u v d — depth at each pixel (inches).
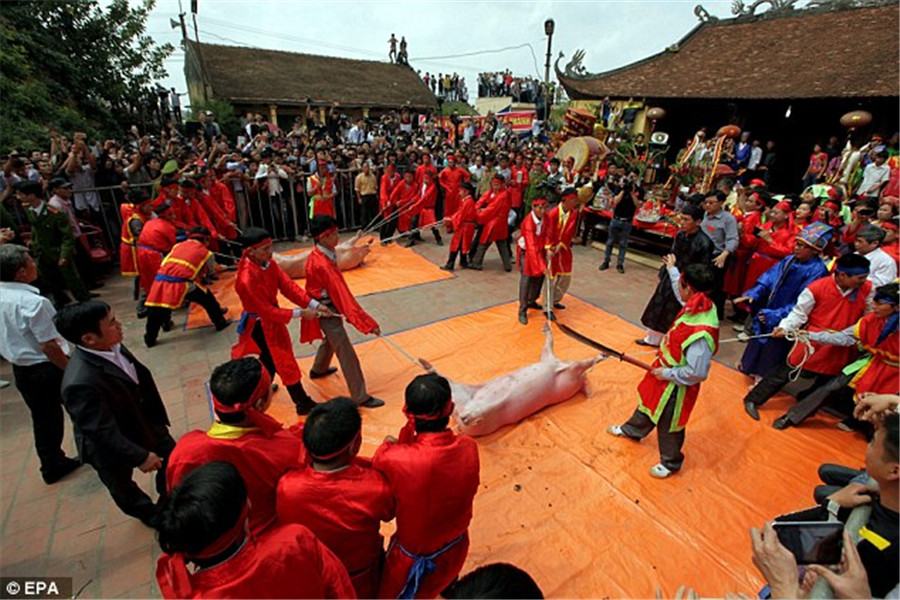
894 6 552.4
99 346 102.2
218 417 86.2
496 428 159.8
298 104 957.2
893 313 137.9
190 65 1039.0
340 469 77.6
